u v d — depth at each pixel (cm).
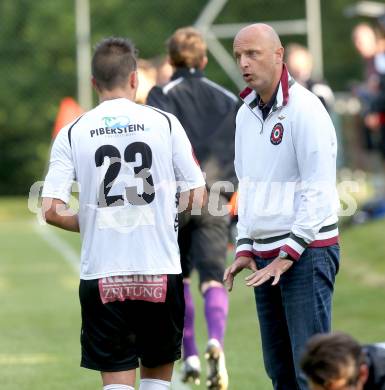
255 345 3072
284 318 1886
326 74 9538
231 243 2727
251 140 1858
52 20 9838
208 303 2516
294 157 1803
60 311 3859
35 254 5719
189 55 2616
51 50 9788
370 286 3947
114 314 1823
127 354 1842
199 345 3108
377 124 5156
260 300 1902
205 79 2645
